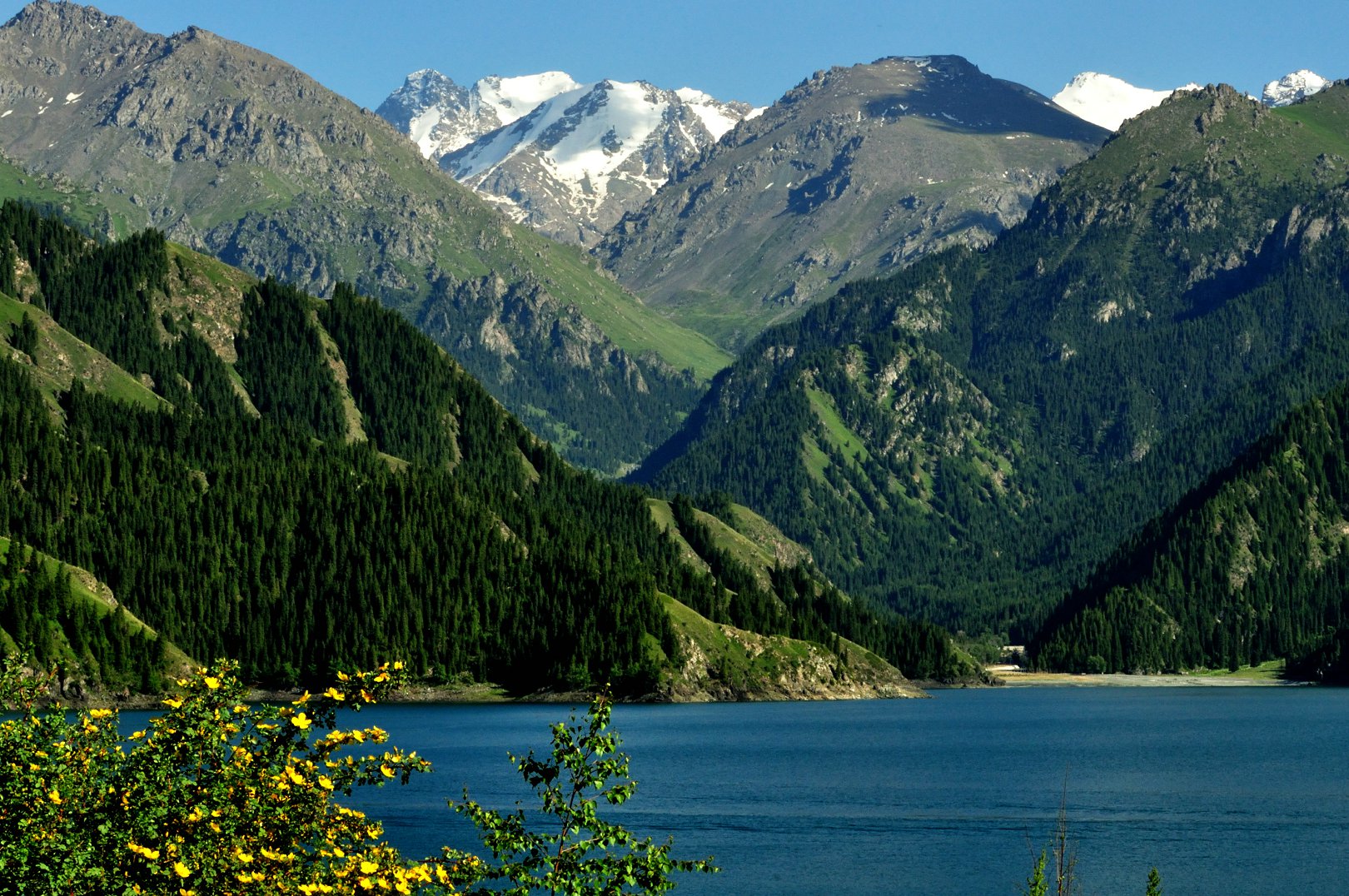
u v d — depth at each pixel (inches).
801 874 6018.7
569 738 2423.7
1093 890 5782.5
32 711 2336.4
